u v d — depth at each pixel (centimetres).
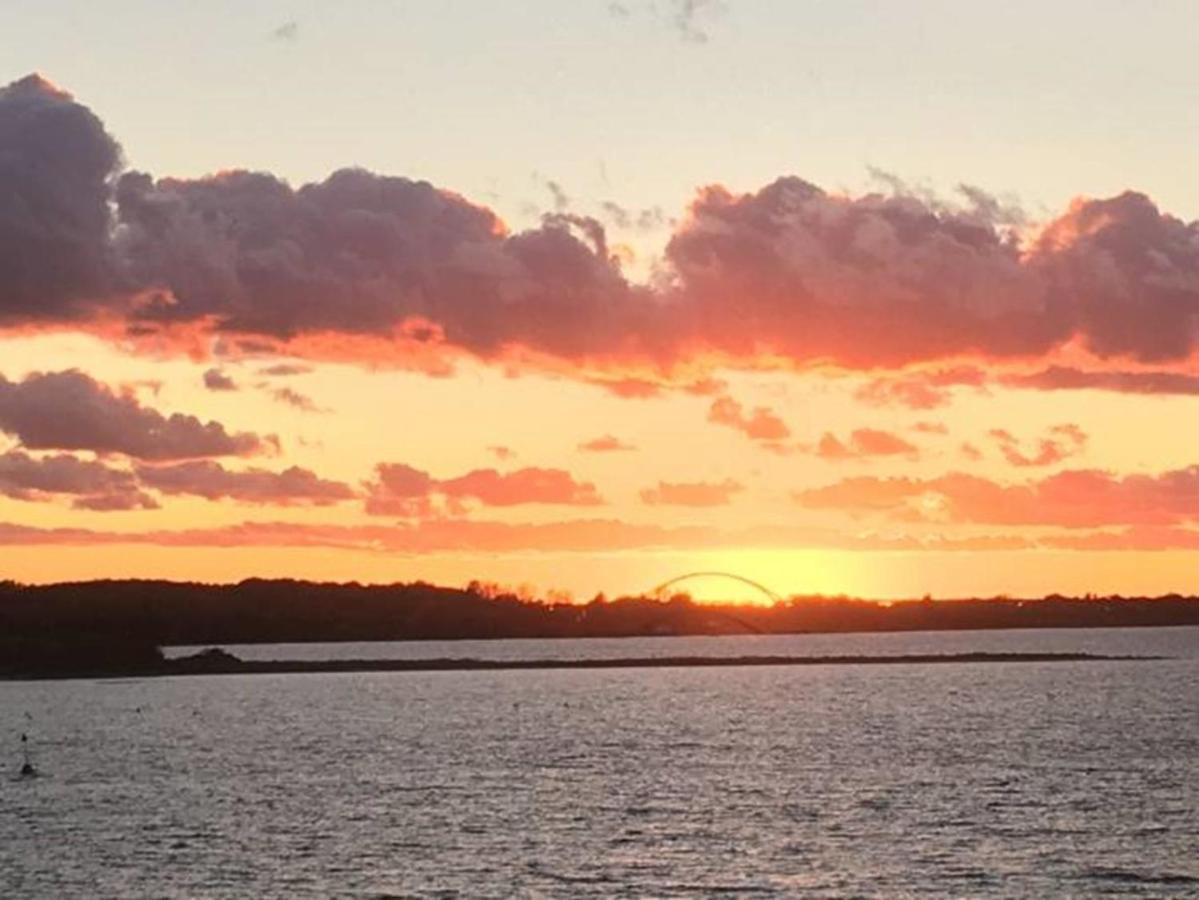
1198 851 8819
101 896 7794
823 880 8144
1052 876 8200
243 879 8175
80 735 17562
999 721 18338
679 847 9081
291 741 16612
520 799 11288
